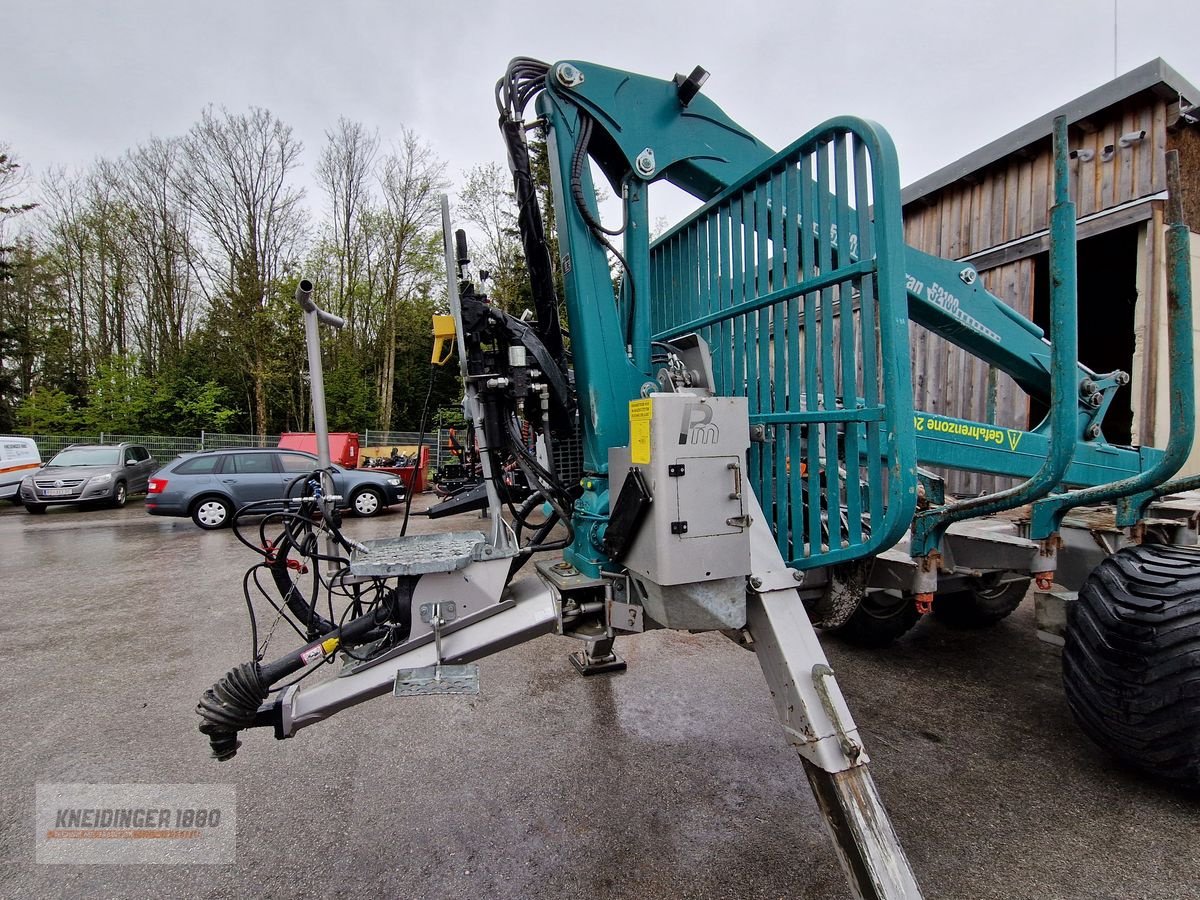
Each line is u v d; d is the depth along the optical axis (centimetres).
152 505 945
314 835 219
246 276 2155
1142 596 218
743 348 219
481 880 195
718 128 237
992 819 219
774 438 206
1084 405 318
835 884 190
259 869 202
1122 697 218
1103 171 537
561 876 196
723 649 393
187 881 198
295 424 2270
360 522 974
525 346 219
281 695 188
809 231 186
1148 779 241
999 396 609
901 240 164
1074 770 249
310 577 590
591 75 217
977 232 638
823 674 175
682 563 172
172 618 479
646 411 175
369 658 188
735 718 301
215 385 2045
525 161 216
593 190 221
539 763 263
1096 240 630
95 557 728
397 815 229
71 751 279
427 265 2478
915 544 242
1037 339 318
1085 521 300
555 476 228
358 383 2288
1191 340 171
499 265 1898
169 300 2366
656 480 171
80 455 1270
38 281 2259
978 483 626
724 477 179
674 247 259
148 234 2361
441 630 185
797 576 195
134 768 264
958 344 309
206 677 363
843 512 242
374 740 285
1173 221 167
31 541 846
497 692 335
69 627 459
